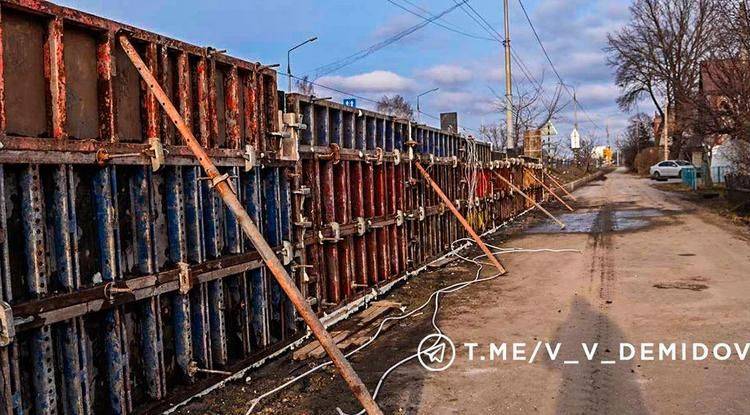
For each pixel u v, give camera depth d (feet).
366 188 30.66
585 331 23.59
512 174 73.41
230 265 18.92
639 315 25.57
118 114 15.33
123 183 15.44
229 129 19.76
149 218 15.79
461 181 49.16
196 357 17.69
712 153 117.60
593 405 16.61
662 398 16.88
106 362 14.74
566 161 213.87
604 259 40.11
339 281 27.27
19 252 12.78
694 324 23.82
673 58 152.87
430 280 35.78
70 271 13.50
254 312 20.77
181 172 17.03
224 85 19.69
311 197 24.79
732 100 61.62
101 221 14.52
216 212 18.65
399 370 20.20
